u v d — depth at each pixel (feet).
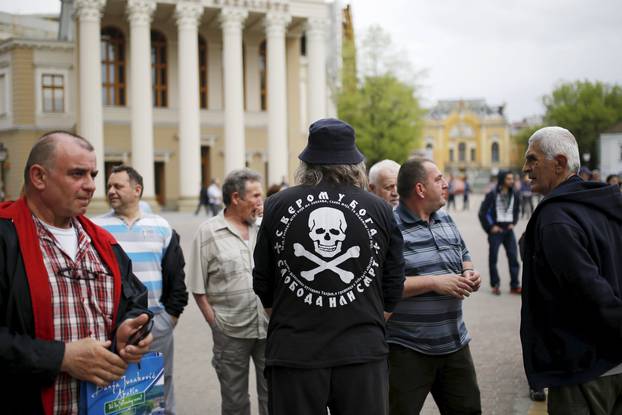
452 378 12.53
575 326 10.11
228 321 14.39
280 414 9.06
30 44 124.26
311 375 8.89
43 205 8.34
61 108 127.54
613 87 263.49
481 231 76.79
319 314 9.02
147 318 8.20
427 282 11.75
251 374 21.40
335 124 9.70
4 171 130.31
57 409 7.92
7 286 7.77
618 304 9.55
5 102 129.08
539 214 10.41
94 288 8.44
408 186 12.48
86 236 8.70
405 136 152.15
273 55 120.98
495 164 403.34
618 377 10.20
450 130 406.62
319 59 128.67
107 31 124.16
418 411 12.24
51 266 8.12
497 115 407.64
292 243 9.19
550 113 273.95
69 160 8.21
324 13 129.18
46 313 7.88
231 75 117.19
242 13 117.91
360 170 9.75
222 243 14.64
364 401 8.98
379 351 9.19
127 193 14.73
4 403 7.73
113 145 123.24
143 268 14.58
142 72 111.24
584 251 9.76
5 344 7.43
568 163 10.80
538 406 16.92
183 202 114.73
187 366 21.77
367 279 9.22
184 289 15.21
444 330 12.16
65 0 138.82
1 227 7.93
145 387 8.58
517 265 35.04
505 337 24.84
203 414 17.11
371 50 153.07
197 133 115.44
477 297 34.12
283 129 121.39
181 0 114.11
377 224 9.40
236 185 14.74
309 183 9.61
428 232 12.53
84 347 7.75
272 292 9.77
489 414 16.38
